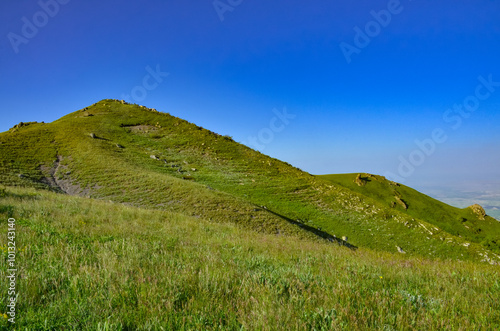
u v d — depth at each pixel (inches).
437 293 198.2
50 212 544.4
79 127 2645.2
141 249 297.9
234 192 2005.4
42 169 1761.8
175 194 1413.6
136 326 135.4
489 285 227.9
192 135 3073.3
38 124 2920.8
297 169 2871.6
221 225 756.6
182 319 139.8
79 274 196.2
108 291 167.8
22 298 156.2
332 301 166.9
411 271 269.1
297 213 1803.6
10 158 1764.3
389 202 3796.8
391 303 169.0
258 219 1194.6
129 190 1488.7
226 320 142.5
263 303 152.9
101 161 1914.4
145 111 3528.5
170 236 434.3
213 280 193.9
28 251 247.0
